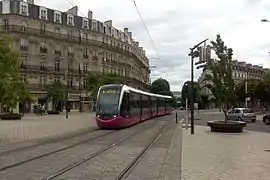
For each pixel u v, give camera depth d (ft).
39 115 193.98
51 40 242.17
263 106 301.02
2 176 31.45
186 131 89.81
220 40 91.66
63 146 56.03
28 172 33.47
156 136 75.41
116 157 44.32
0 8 225.76
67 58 252.21
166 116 199.52
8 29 220.84
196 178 31.55
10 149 52.08
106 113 95.09
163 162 40.75
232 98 89.30
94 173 33.32
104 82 221.66
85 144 59.31
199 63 91.25
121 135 77.71
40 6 238.68
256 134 80.74
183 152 49.16
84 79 263.08
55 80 242.58
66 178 30.83
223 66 90.48
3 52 64.90
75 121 133.90
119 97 97.35
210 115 210.79
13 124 113.70
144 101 135.03
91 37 272.72
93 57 272.92
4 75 65.26
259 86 236.63
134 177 32.04
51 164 38.34
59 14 250.78
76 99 253.44
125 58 323.16
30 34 228.63
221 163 39.70
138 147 55.47
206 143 60.95
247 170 35.42
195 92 91.71
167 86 410.93
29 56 228.02
